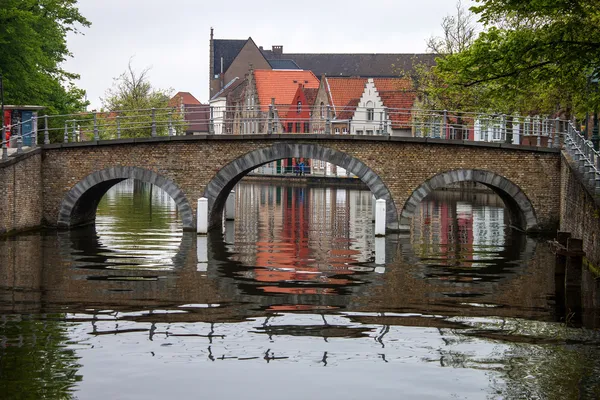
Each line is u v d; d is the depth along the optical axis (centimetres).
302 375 1197
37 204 3105
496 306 1670
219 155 3075
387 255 2497
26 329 1441
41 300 1706
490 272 2139
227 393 1121
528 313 1596
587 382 1155
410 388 1140
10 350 1302
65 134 3186
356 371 1215
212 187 3081
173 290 1836
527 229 3114
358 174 3078
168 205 4856
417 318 1553
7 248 2548
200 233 3045
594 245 2028
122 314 1574
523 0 2020
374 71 10819
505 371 1209
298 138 3067
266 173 9031
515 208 3306
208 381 1169
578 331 1441
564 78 2127
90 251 2508
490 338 1398
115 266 2197
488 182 3084
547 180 3097
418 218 3909
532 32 2077
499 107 3938
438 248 2686
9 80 3725
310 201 5225
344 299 1745
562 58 2019
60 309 1614
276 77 8806
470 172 3084
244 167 3072
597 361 1256
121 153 3105
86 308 1627
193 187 3088
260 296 1775
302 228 3406
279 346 1348
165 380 1170
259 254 2497
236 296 1770
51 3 4325
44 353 1288
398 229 3102
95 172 3120
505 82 2150
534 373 1198
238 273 2097
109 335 1406
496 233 3184
